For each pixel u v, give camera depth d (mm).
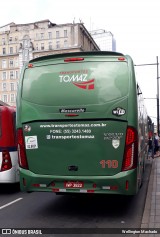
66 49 107125
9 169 10617
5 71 115438
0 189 11664
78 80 7520
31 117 7691
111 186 7180
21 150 7812
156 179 13352
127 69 7410
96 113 7301
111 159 7230
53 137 7527
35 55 110688
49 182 7500
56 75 7676
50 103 7602
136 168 7266
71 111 7430
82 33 111188
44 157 7598
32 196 10336
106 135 7266
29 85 7855
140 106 8961
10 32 116562
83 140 7359
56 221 7316
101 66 7500
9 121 10742
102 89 7379
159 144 30719
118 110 7250
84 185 7320
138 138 7508
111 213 8062
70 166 7414
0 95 116125
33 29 113438
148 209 8062
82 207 8727
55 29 110125
